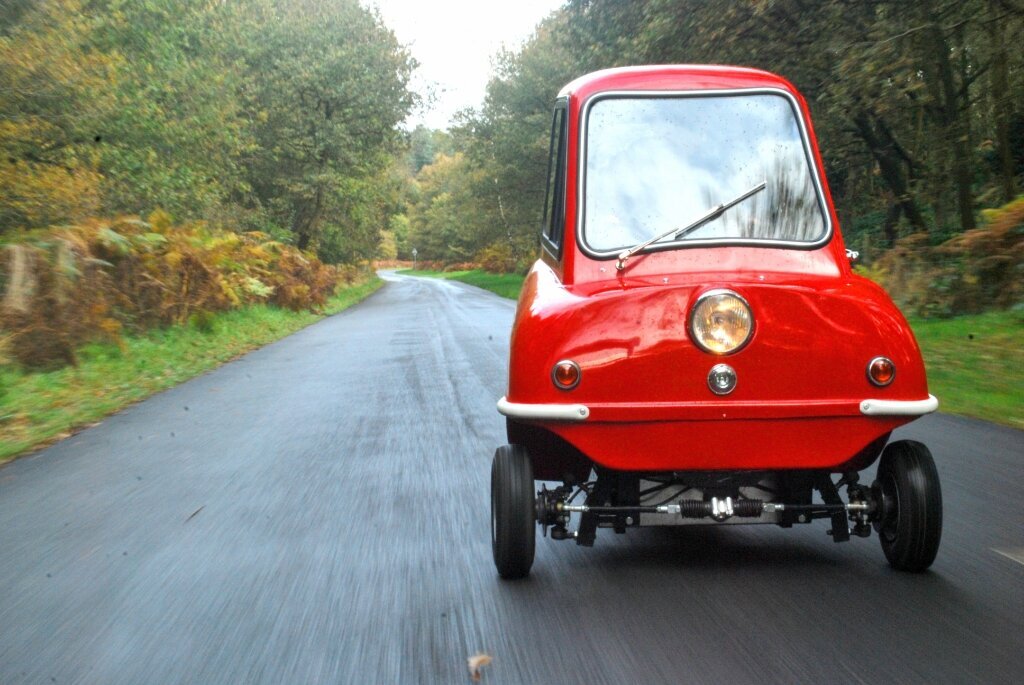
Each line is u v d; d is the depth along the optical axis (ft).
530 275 18.04
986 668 12.02
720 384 14.61
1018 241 49.34
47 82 59.72
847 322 14.87
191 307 66.64
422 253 473.26
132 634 14.23
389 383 43.55
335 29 154.10
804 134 17.25
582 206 16.67
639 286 15.21
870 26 61.31
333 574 16.80
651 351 14.65
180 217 86.89
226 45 106.42
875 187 102.12
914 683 11.64
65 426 33.76
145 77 81.76
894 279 57.67
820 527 19.35
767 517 15.87
